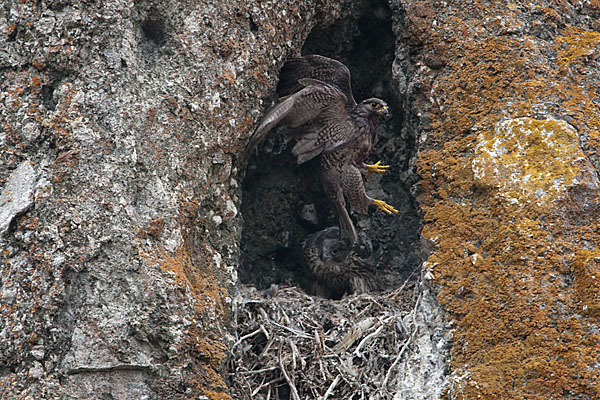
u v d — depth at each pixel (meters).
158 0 10.48
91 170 9.55
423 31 11.95
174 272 9.57
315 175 13.51
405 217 13.11
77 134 9.57
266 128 10.88
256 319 11.23
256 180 13.47
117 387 9.17
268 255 13.70
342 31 12.90
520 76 11.41
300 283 13.80
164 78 10.35
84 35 9.84
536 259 10.16
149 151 9.98
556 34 11.84
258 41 11.06
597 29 12.10
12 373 9.02
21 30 9.80
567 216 10.36
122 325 9.24
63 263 9.20
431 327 10.56
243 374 10.55
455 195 10.99
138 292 9.37
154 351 9.35
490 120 11.21
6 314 9.08
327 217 13.88
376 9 12.71
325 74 11.80
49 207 9.34
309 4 11.82
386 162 13.30
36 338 9.04
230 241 10.65
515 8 11.91
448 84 11.62
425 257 11.11
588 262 10.01
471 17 11.94
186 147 10.23
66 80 9.78
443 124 11.47
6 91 9.69
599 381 9.46
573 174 10.51
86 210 9.42
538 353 9.73
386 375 10.71
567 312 9.88
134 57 10.16
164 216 9.83
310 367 10.87
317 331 11.25
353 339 11.14
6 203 9.34
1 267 9.18
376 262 13.20
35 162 9.51
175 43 10.52
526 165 10.71
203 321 9.77
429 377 10.31
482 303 10.23
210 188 10.46
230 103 10.68
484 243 10.51
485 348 10.04
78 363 9.07
